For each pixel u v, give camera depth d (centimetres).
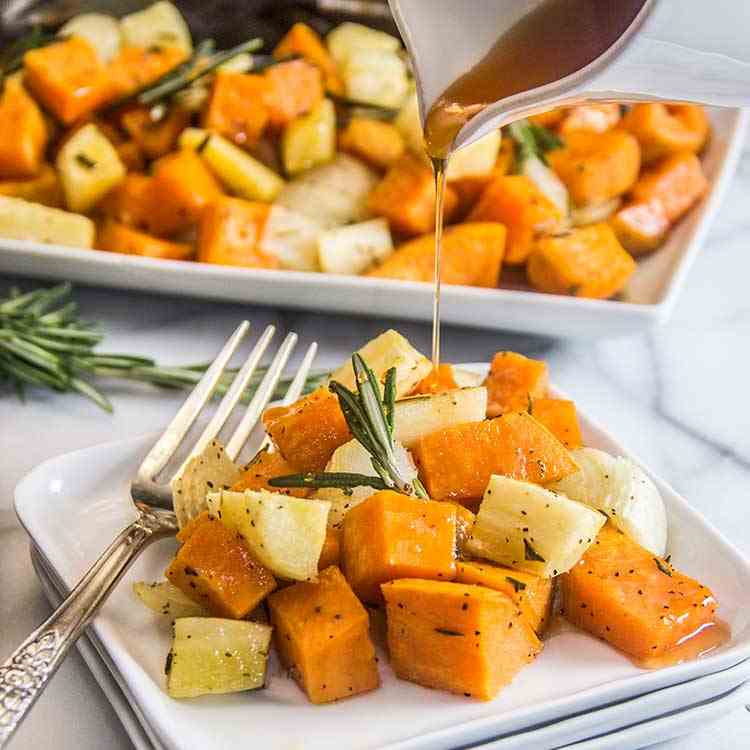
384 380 38
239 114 58
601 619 35
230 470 38
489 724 32
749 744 36
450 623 33
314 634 33
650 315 50
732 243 59
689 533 38
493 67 39
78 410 48
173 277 51
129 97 59
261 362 50
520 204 54
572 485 38
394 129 59
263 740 32
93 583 35
